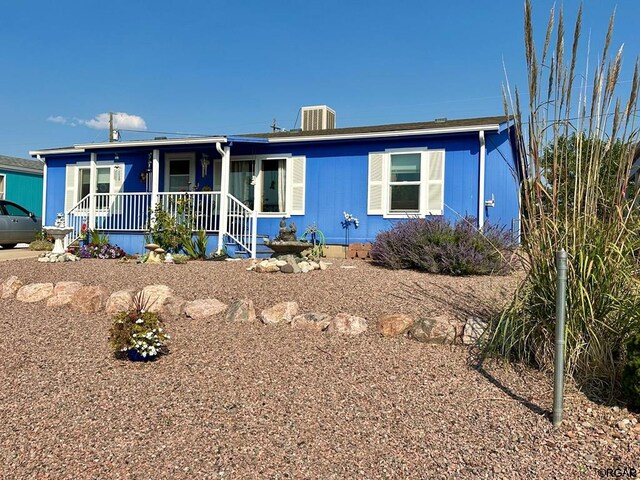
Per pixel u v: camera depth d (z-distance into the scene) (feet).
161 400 11.96
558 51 12.41
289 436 10.20
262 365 13.92
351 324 16.37
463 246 25.12
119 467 9.23
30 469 9.25
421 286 21.39
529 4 12.35
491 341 13.87
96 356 15.15
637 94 12.09
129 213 42.68
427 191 34.47
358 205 36.52
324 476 8.88
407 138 34.78
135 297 19.35
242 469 9.10
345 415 11.03
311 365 13.83
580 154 12.55
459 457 9.44
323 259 32.71
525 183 13.03
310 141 37.09
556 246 12.59
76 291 21.40
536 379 12.67
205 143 36.70
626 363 11.10
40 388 12.85
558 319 10.49
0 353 15.53
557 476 8.86
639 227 12.39
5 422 11.05
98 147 40.06
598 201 12.61
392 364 13.80
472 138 33.40
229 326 17.53
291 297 20.04
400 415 11.02
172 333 17.02
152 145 38.24
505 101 13.24
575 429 10.37
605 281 12.21
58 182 47.34
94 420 11.04
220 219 35.91
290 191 38.45
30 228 50.47
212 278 23.68
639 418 10.70
